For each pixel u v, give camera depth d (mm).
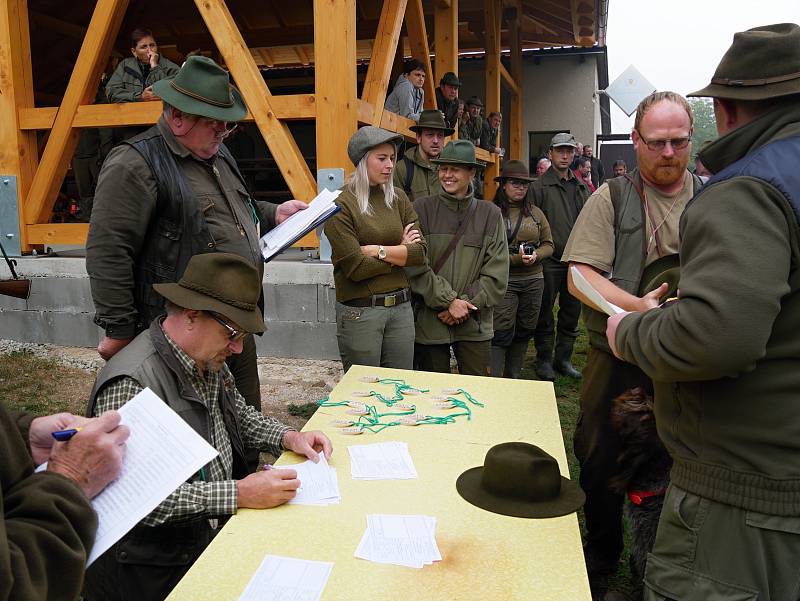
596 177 11867
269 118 5438
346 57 5227
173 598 1453
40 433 1521
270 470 1910
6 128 6168
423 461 2143
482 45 13438
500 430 2410
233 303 1931
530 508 1829
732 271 1362
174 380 1984
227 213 2865
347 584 1508
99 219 2598
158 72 5852
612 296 2461
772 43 1500
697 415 1557
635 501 2424
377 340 3752
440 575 1546
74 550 1198
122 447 1562
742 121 1589
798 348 1429
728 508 1510
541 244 5188
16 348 5973
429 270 3957
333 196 3248
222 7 5398
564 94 14383
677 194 2596
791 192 1396
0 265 6133
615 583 2814
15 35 6109
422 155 5059
